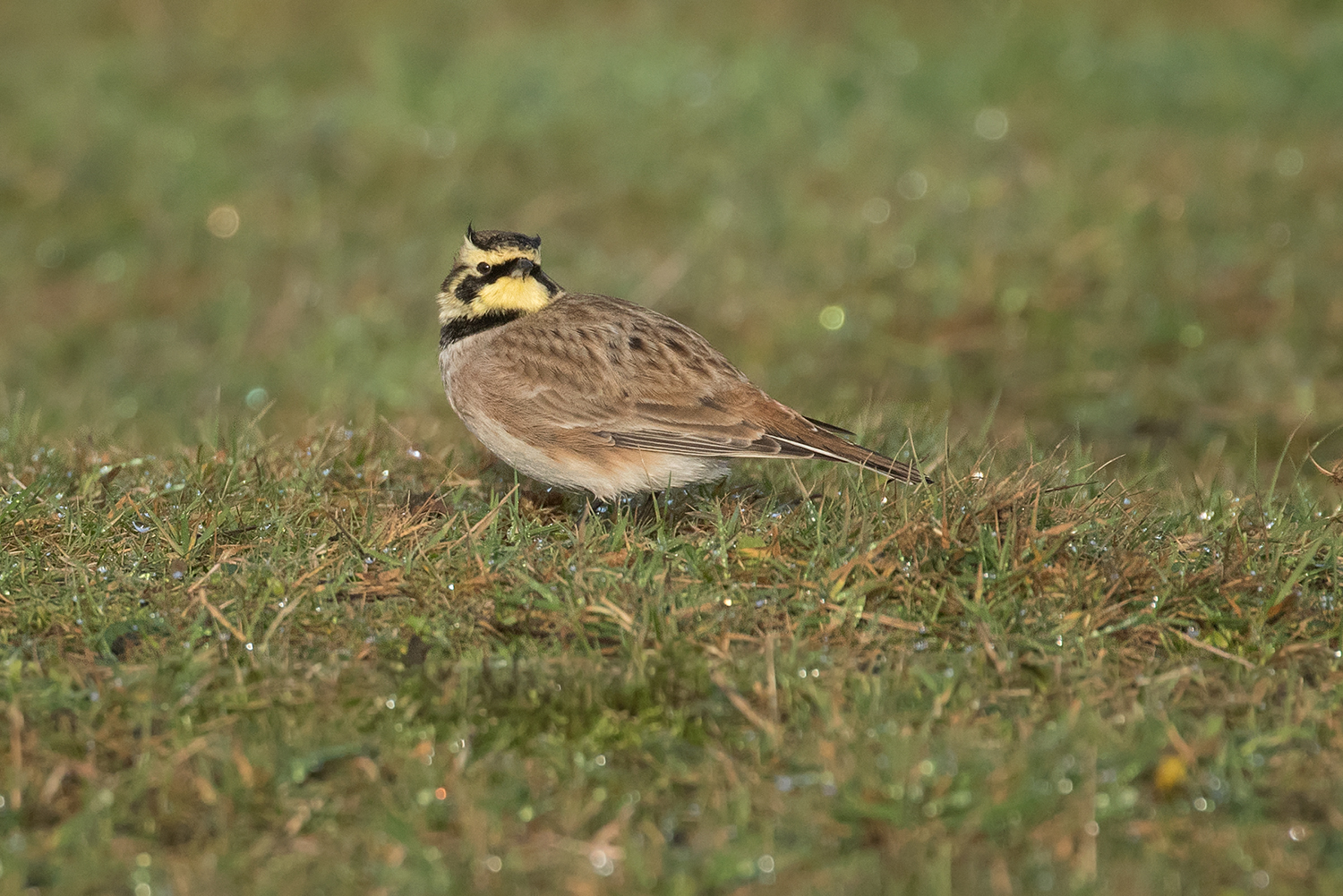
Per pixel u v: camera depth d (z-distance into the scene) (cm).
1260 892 697
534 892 706
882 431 1345
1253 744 792
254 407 1812
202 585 975
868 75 2845
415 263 2231
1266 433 1605
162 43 3203
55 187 2475
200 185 2481
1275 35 3008
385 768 795
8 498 1104
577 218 2345
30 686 852
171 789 762
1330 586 983
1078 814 735
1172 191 2238
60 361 2050
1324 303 1855
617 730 826
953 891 696
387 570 993
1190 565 995
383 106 2716
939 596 941
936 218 2214
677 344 1124
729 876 702
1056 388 1747
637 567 987
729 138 2583
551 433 1109
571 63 2909
